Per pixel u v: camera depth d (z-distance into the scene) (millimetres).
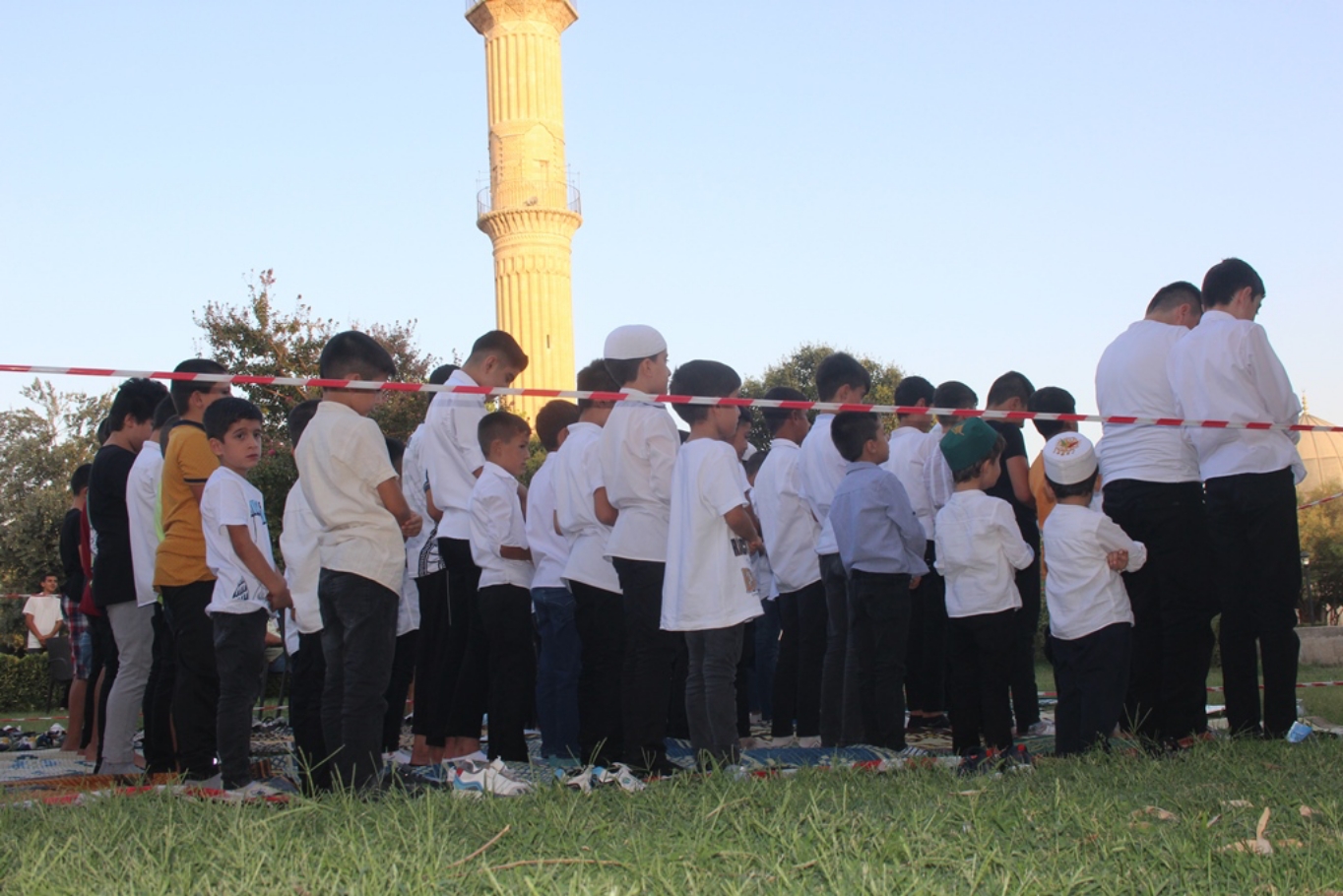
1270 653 5461
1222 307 5684
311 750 5090
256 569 5031
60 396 31656
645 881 2799
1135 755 4871
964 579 5504
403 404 21781
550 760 5836
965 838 3195
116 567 5918
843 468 6688
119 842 3350
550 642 6070
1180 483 5453
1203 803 3676
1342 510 20906
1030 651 7016
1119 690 5176
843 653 6355
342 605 4469
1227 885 2781
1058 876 2781
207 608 5047
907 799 3859
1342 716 7340
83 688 8281
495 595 5656
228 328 20875
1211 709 7652
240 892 2709
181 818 3719
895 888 2732
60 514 26688
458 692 5953
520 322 36406
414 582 6863
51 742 9484
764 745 6980
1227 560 5516
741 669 7414
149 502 5816
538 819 3512
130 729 5926
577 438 5664
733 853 3029
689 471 5086
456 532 6051
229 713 4984
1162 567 5461
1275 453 5414
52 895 2750
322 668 5160
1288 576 5449
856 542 5914
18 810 3967
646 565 5090
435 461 6246
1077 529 5215
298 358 21031
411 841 3180
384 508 4625
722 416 5352
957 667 5535
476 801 3898
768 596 8180
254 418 5309
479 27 38250
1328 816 3393
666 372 5359
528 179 36938
